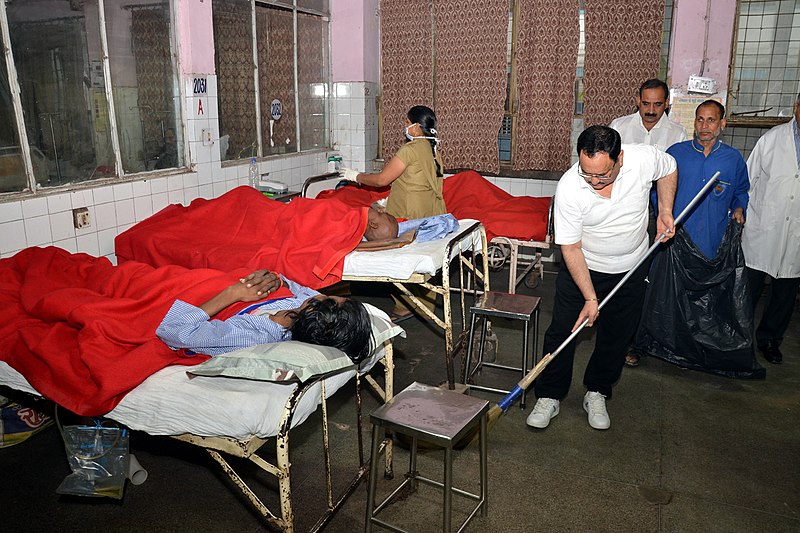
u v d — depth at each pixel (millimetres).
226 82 4934
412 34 5953
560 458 2762
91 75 3807
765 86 5094
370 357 2455
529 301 3270
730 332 3498
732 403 3281
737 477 2629
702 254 3416
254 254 3488
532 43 5473
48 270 3084
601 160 2273
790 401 3301
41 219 3529
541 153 5684
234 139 5094
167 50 4316
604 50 5254
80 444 2258
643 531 2299
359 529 2293
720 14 4898
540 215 4613
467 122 5891
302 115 5934
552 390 3035
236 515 2381
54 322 2535
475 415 2055
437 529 2297
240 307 2619
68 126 3699
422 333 4188
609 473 2652
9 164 3393
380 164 6434
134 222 4141
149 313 2531
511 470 2670
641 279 2846
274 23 5395
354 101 6215
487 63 5703
